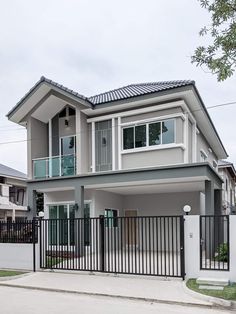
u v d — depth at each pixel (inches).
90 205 774.5
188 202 824.3
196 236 456.4
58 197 813.2
